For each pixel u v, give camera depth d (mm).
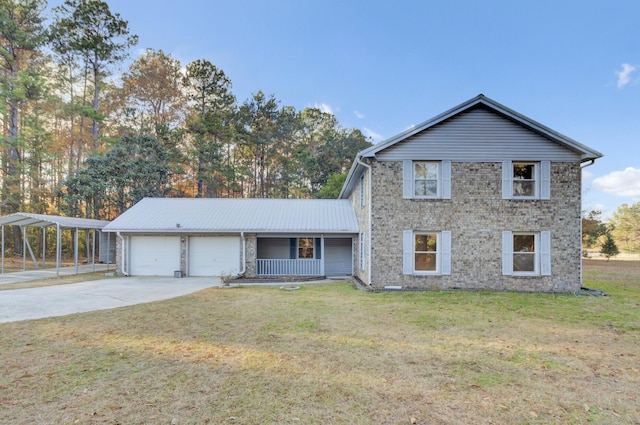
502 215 12328
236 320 7727
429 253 12609
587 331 6918
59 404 3750
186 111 35250
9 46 27938
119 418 3449
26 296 11141
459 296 10969
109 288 12984
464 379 4500
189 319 7832
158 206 18906
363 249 14625
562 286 12062
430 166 12727
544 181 12281
